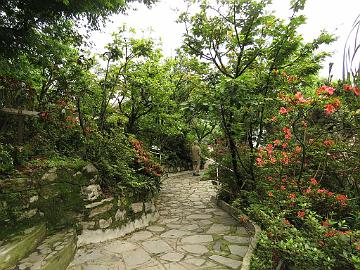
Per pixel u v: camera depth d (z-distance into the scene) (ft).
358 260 6.66
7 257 8.93
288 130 12.50
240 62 20.31
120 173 16.53
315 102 10.69
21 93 15.11
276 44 18.43
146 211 17.30
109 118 24.72
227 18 19.53
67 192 13.29
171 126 33.88
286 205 11.68
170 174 39.70
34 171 12.42
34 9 11.94
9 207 11.03
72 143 17.06
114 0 12.62
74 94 17.57
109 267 10.84
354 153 11.82
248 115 18.11
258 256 10.57
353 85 11.37
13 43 12.57
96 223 13.85
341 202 11.02
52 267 9.34
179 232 15.34
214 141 24.39
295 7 17.51
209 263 11.26
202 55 21.06
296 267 8.62
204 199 24.40
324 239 8.38
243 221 16.22
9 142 14.25
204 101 17.37
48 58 15.07
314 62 19.49
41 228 11.64
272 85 17.16
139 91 27.27
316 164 13.43
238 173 19.67
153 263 11.23
